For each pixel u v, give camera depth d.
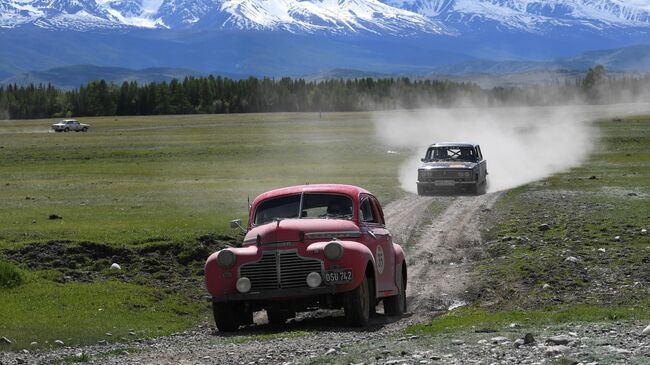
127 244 36.06
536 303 25.89
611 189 61.84
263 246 21.81
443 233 42.78
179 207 54.31
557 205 52.03
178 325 25.47
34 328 23.06
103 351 20.25
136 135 178.25
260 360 16.83
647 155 105.31
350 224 22.62
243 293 21.73
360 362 15.64
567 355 15.21
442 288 29.69
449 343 17.25
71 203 58.12
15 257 33.69
